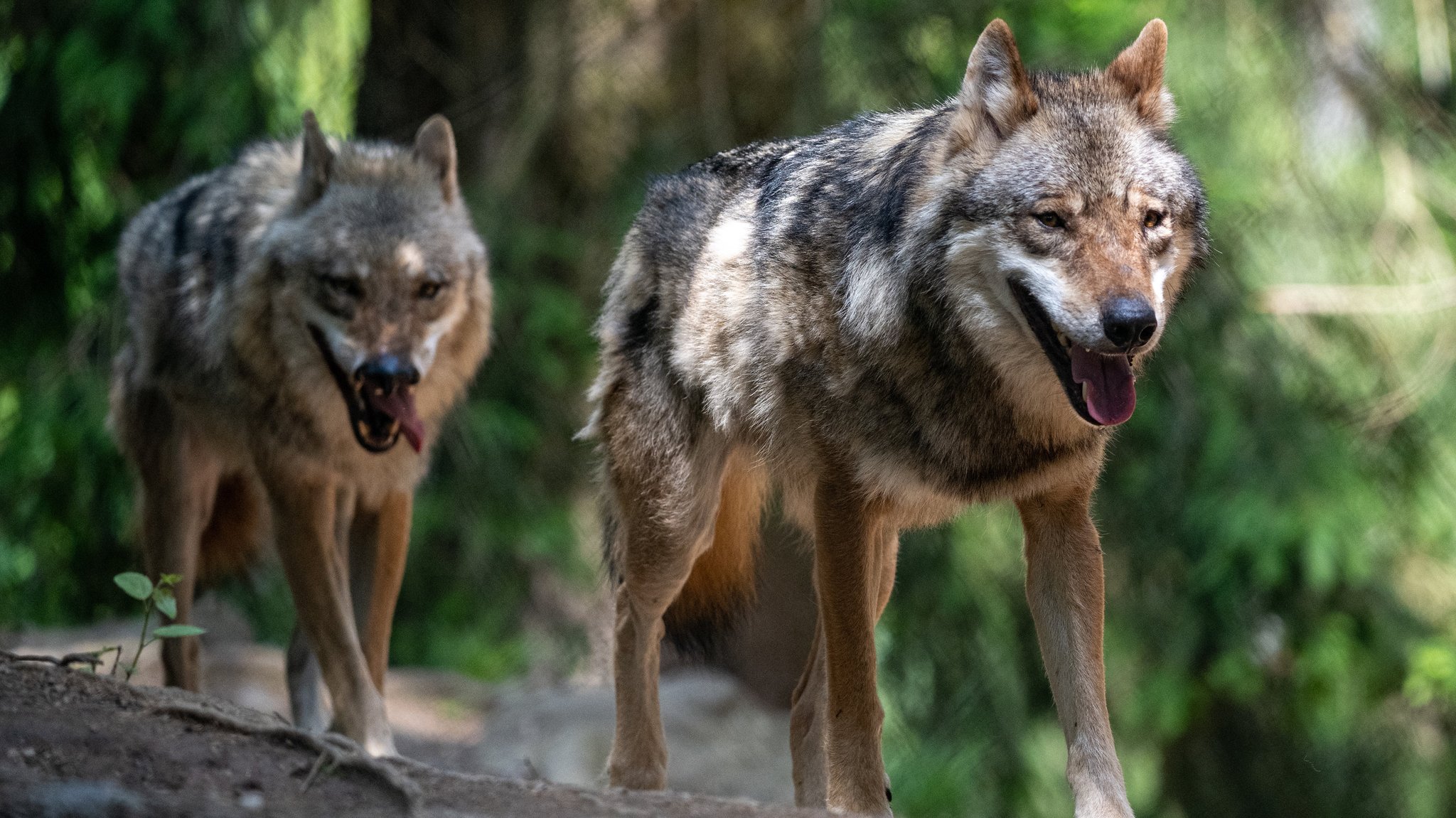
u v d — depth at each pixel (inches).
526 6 805.9
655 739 428.1
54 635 697.0
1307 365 876.6
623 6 793.6
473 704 684.1
